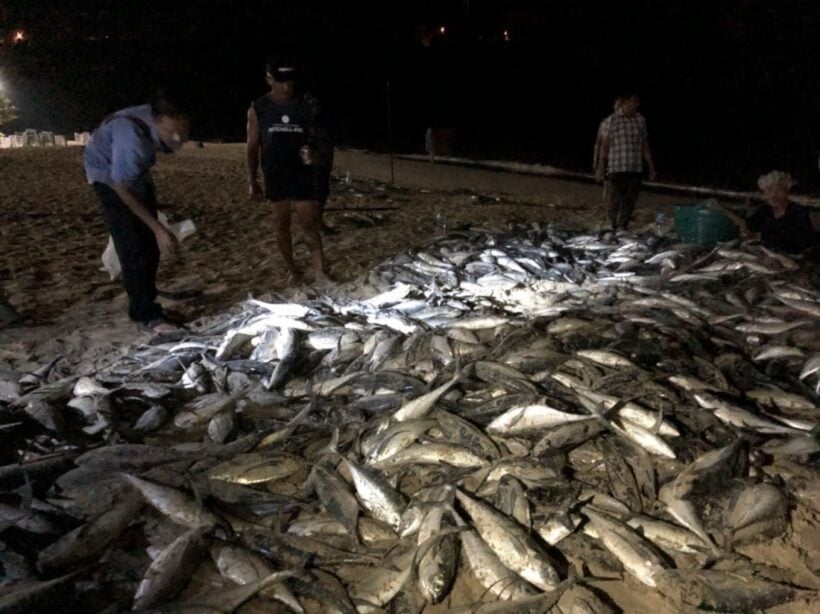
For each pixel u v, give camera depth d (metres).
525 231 11.02
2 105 35.25
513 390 4.96
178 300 7.89
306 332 6.27
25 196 15.27
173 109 6.14
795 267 8.17
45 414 4.88
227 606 3.27
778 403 5.23
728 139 24.50
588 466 4.43
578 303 7.45
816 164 20.25
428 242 10.38
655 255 9.23
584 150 26.80
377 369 5.66
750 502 3.99
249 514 4.08
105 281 8.58
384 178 20.17
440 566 3.49
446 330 6.33
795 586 3.55
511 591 3.42
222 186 17.47
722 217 9.44
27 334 6.79
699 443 4.52
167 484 4.16
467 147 28.62
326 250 10.34
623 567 3.67
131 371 5.82
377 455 4.45
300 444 4.67
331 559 3.67
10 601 3.17
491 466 4.24
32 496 4.09
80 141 32.97
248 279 8.75
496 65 38.72
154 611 3.18
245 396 5.25
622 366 5.35
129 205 6.22
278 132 7.73
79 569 3.64
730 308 7.19
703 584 3.50
